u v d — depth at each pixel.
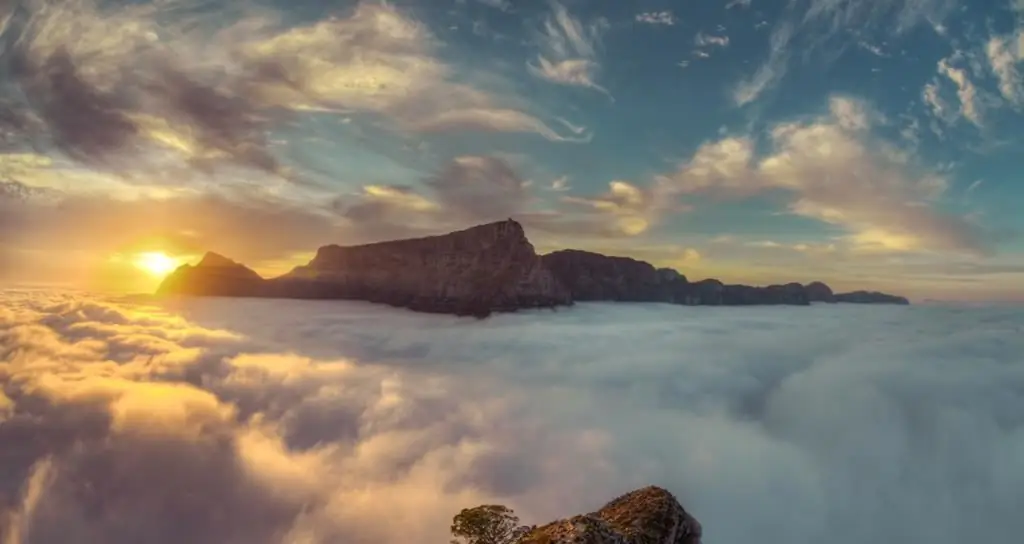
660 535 28.44
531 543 25.41
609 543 25.48
